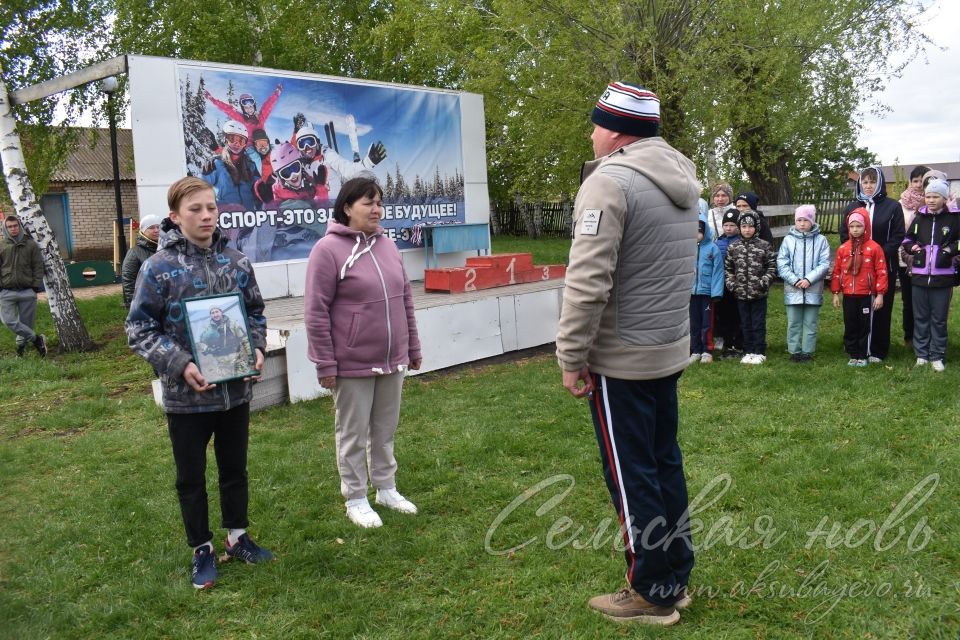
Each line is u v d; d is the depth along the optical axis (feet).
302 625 9.90
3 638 9.73
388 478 13.50
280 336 20.70
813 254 22.71
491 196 69.82
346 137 29.12
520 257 29.40
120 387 24.41
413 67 57.31
